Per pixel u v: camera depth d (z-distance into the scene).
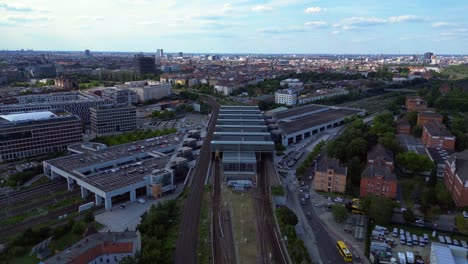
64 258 174.00
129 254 185.62
